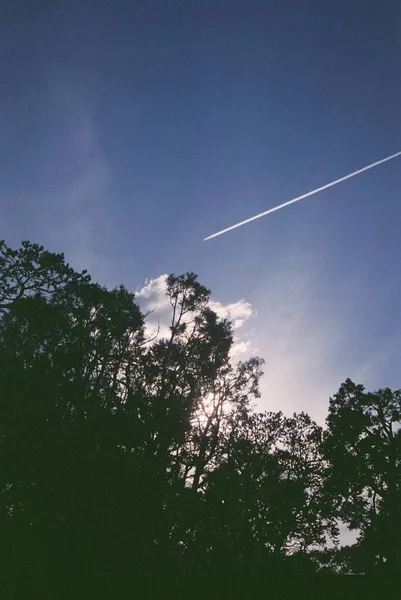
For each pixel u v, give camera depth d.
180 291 31.38
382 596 22.62
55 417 19.42
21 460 18.56
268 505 27.89
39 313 22.45
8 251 23.80
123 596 17.58
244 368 30.36
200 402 28.17
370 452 36.78
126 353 25.17
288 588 21.77
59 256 24.20
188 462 24.91
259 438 30.55
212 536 22.12
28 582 16.56
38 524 18.38
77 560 17.98
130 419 21.20
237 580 21.09
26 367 20.84
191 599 18.64
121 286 25.77
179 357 28.69
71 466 18.83
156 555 19.75
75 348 22.56
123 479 19.44
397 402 38.84
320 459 33.34
